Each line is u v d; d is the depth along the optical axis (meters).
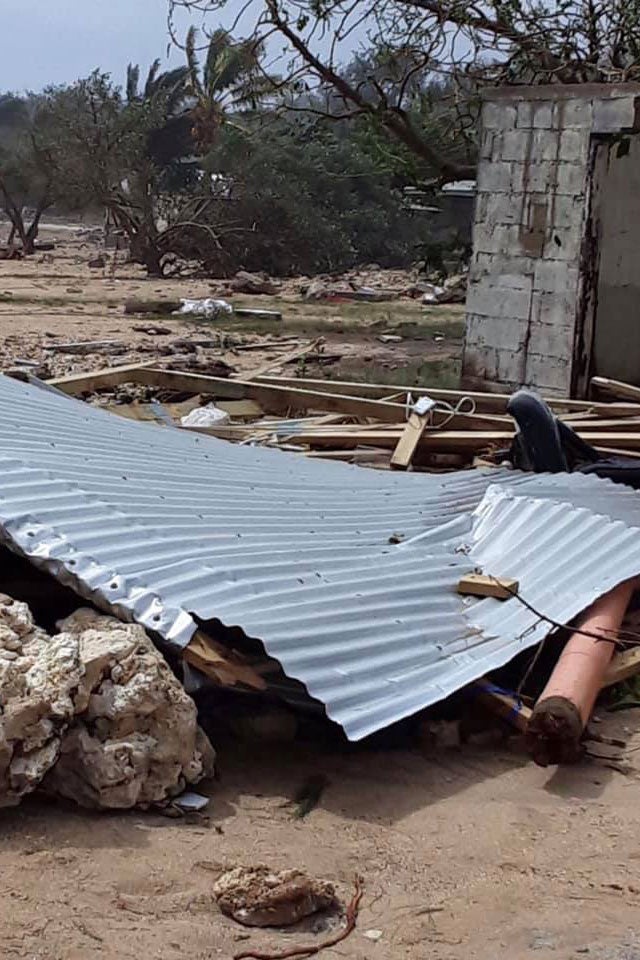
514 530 7.08
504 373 16.31
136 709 4.77
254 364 19.80
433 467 10.62
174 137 53.16
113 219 53.25
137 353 20.02
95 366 18.14
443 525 7.21
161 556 5.76
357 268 46.06
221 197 43.69
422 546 6.86
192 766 4.93
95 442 7.61
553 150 15.43
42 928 4.02
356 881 4.43
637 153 16.25
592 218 15.23
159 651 5.38
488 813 4.97
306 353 20.78
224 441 9.66
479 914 4.25
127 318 26.52
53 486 6.20
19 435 7.19
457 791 5.17
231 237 43.38
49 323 24.72
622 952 4.04
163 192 51.38
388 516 7.30
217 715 5.61
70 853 4.46
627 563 6.71
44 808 4.78
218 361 18.83
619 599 6.48
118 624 5.19
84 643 4.92
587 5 18.53
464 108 20.69
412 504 7.66
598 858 4.65
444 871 4.53
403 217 47.44
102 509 6.09
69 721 4.73
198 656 5.19
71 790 4.78
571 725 5.26
